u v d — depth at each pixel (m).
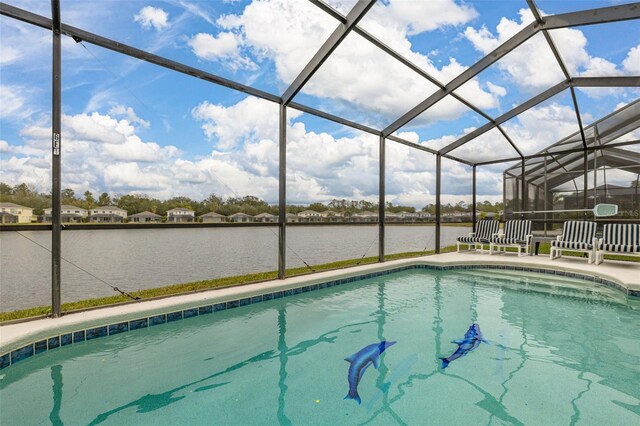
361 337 3.79
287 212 6.88
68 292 4.49
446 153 9.45
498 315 4.57
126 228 4.30
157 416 2.30
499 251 9.52
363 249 8.56
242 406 2.43
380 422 2.23
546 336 3.80
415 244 9.57
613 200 8.40
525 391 2.63
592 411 2.33
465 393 2.61
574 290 5.95
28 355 3.10
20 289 3.90
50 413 2.31
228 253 6.02
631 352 3.37
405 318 4.45
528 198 10.25
